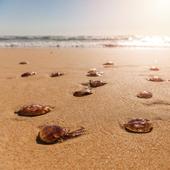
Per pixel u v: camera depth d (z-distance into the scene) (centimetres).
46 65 108
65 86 70
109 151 36
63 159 35
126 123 44
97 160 34
